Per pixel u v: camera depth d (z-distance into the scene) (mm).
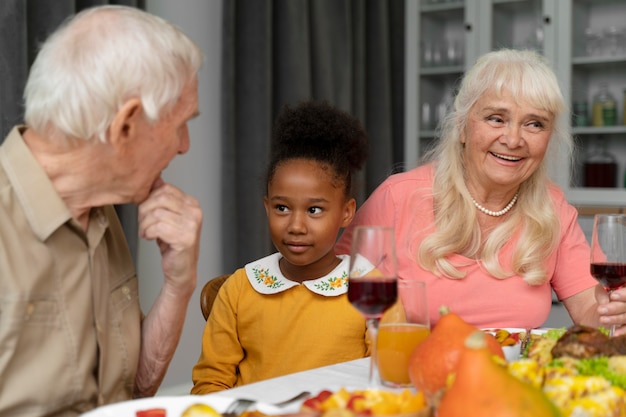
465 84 1873
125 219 2834
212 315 1676
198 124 3441
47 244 1126
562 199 1971
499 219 1860
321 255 1616
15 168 1116
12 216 1103
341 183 1659
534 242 1811
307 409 914
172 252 1261
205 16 3463
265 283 1636
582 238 1938
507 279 1819
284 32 3586
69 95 1068
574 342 1074
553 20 3787
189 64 1150
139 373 1356
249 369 1636
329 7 3820
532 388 769
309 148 1651
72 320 1146
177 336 1336
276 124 1753
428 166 1964
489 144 1777
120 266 1305
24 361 1102
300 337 1598
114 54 1073
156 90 1098
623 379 982
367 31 4172
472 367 772
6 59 2441
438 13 4055
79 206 1163
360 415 792
